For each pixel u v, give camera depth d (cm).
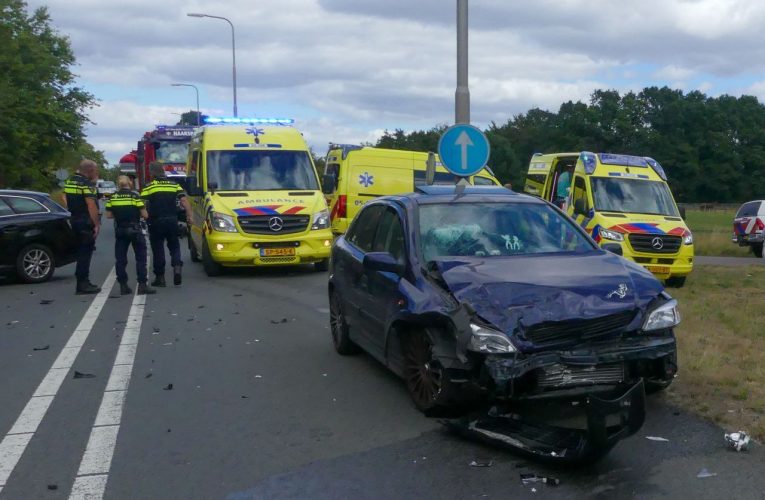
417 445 556
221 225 1482
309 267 1684
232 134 1631
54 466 535
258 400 682
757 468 494
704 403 613
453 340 564
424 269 639
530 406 585
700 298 1238
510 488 477
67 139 5359
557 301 561
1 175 4694
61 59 5491
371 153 2125
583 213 1551
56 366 816
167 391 716
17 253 1458
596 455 486
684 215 1570
